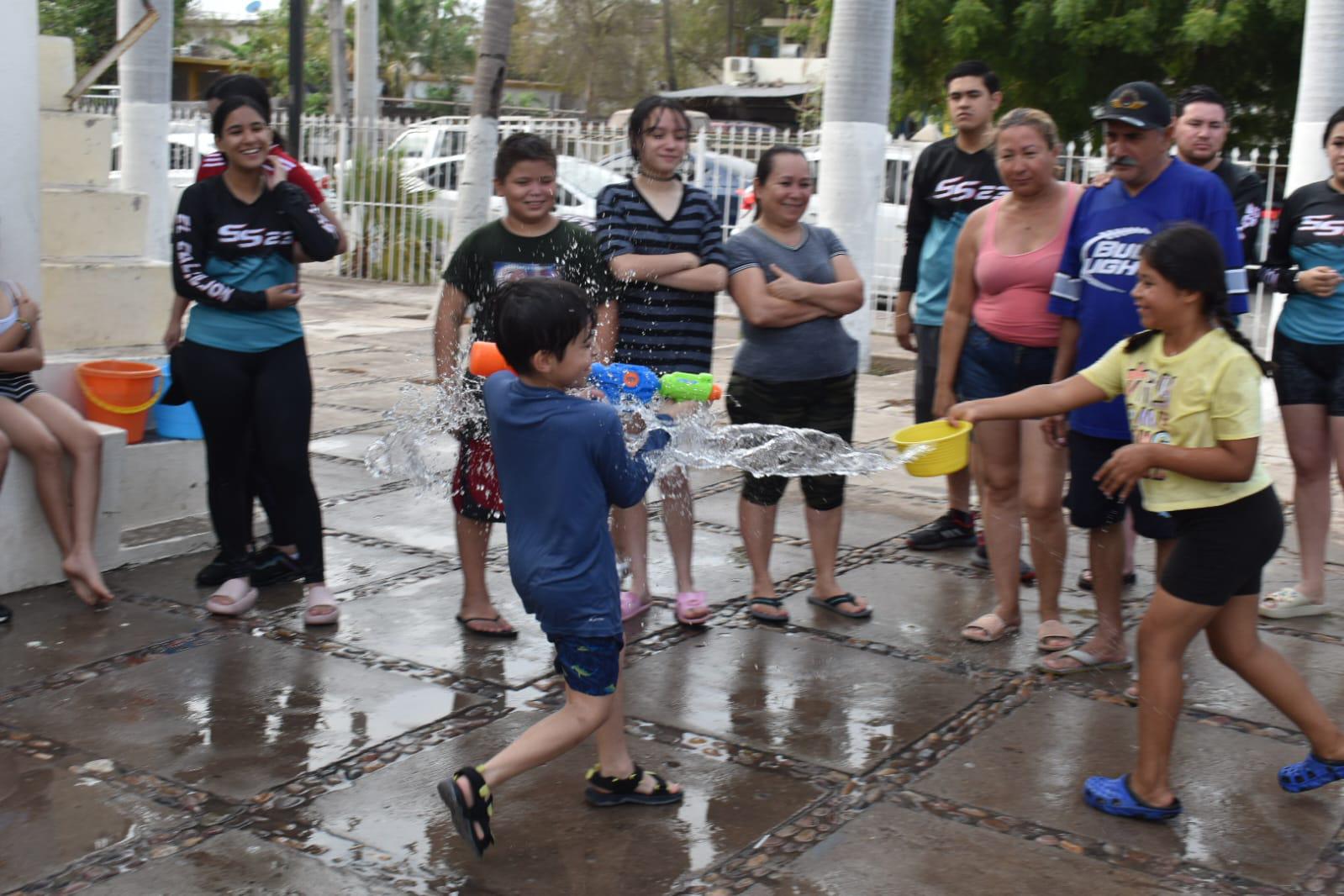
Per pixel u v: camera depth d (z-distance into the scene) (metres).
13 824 3.41
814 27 16.47
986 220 4.89
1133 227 4.34
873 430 8.62
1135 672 4.60
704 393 3.82
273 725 4.04
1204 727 4.14
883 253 13.84
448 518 6.39
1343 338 4.99
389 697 4.27
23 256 5.21
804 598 5.35
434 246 16.77
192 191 4.86
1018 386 4.86
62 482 5.12
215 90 5.11
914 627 5.04
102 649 4.64
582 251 4.65
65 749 3.85
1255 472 3.45
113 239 6.43
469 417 4.61
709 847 3.37
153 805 3.52
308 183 5.21
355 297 15.52
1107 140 4.37
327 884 3.16
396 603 5.18
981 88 5.75
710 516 6.57
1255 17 13.98
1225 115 5.55
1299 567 5.83
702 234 4.79
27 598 5.14
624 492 3.31
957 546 6.10
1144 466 3.42
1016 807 3.61
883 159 10.64
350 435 8.08
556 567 3.23
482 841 3.13
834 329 4.89
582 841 3.39
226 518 5.05
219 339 4.88
